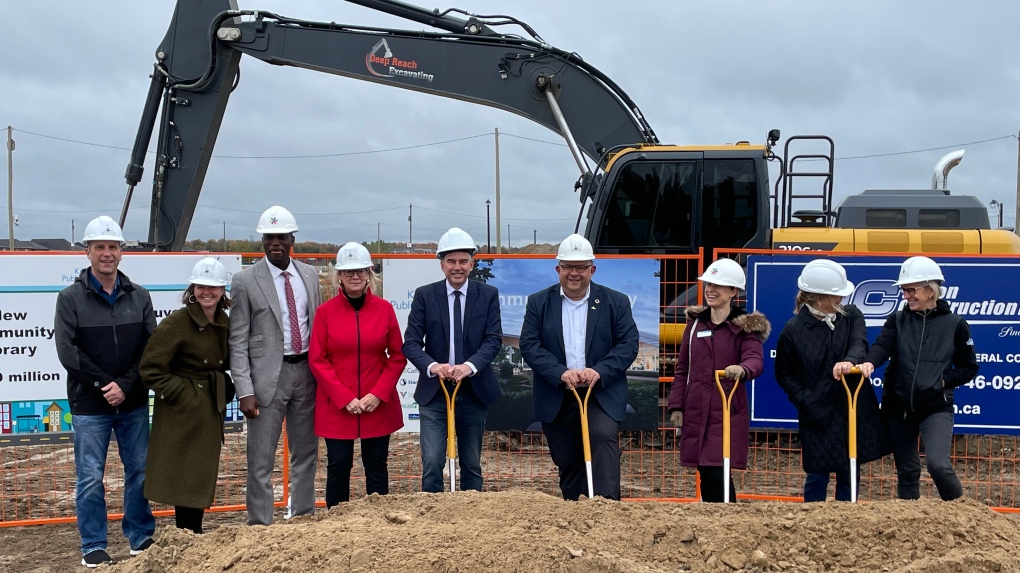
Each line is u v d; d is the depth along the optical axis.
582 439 5.21
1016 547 3.92
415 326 5.39
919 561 3.68
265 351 5.29
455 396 5.14
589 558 3.59
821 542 3.93
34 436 6.17
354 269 5.19
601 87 9.95
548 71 9.98
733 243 8.56
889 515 4.08
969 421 6.55
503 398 6.86
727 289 5.23
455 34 10.13
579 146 9.98
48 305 6.16
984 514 4.28
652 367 6.79
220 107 10.36
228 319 5.23
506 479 7.70
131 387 5.11
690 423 5.29
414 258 6.65
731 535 3.95
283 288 5.36
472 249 5.39
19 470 8.08
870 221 8.95
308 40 10.23
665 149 8.69
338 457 5.26
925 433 5.24
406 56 10.19
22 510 6.71
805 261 6.58
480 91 10.12
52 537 6.09
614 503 4.38
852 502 4.52
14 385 6.12
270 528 4.23
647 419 6.81
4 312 6.08
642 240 8.73
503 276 6.80
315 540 3.92
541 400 5.29
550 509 4.32
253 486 5.29
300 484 5.44
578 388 5.27
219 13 10.06
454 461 4.99
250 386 5.22
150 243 10.34
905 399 5.22
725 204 8.58
